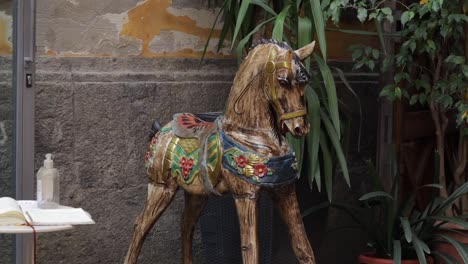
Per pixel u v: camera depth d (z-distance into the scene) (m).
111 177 6.00
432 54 6.14
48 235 5.83
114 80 5.98
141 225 5.15
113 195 6.02
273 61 4.45
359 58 6.91
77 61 5.89
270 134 4.56
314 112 5.62
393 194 6.09
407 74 6.23
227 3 6.00
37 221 4.35
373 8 5.92
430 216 5.91
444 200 6.09
